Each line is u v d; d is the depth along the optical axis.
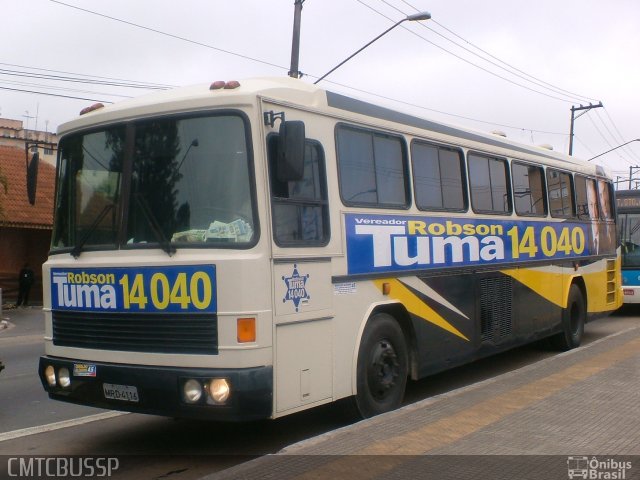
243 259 6.05
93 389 6.63
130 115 6.77
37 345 17.11
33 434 7.70
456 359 9.23
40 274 30.19
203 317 6.09
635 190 19.31
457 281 9.28
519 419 6.85
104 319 6.62
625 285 19.16
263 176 6.29
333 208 7.19
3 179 26.17
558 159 12.91
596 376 9.00
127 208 6.64
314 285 6.80
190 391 6.06
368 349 7.57
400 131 8.43
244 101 6.32
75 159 7.21
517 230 11.02
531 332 11.41
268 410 6.14
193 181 6.41
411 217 8.43
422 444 6.03
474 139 10.09
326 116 7.27
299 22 19.73
